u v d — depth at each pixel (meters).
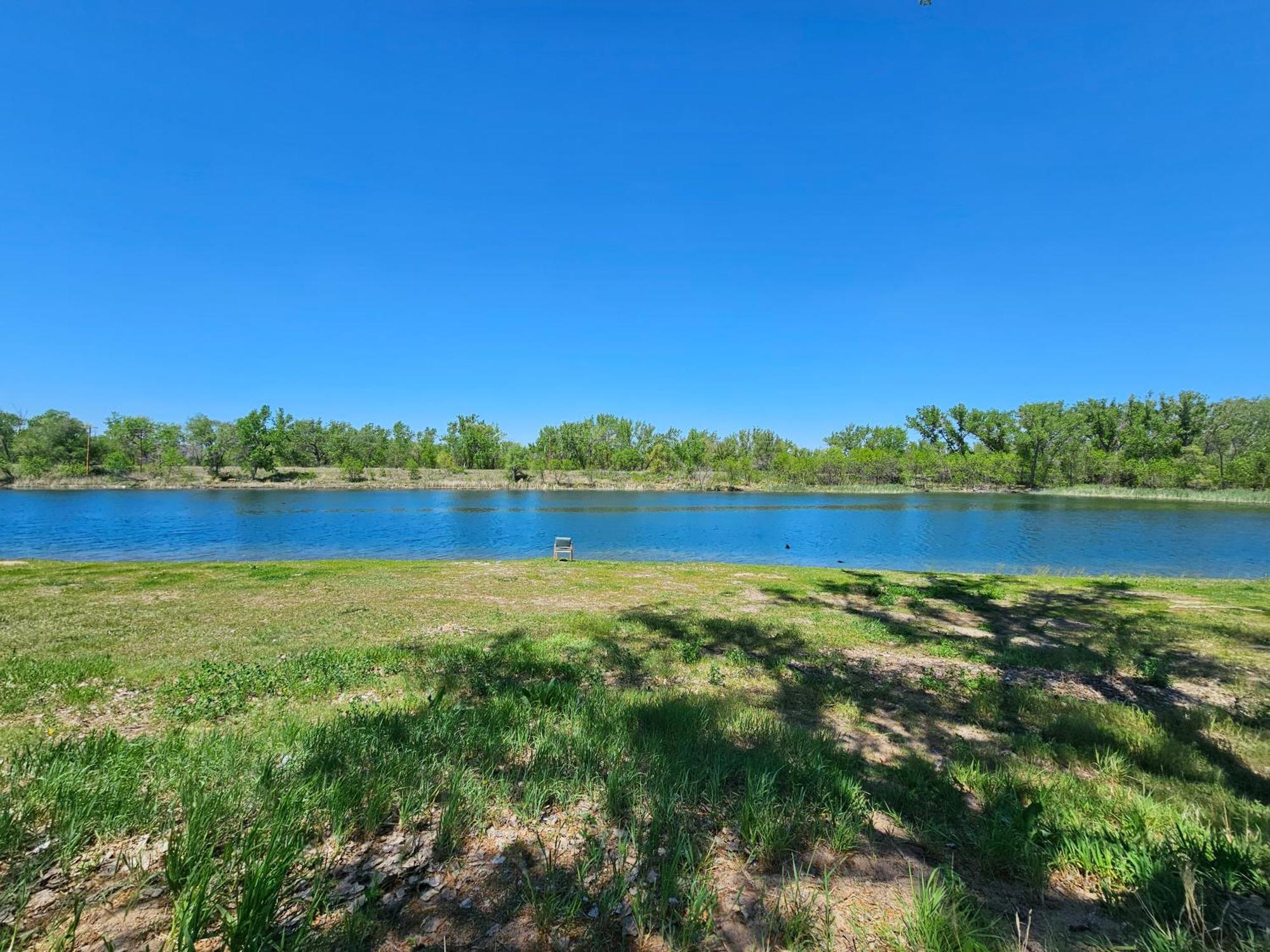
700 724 5.00
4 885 2.51
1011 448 83.81
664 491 73.31
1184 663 8.05
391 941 2.33
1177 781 4.27
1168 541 29.67
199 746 3.95
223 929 2.26
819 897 2.72
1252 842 3.21
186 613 10.52
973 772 4.32
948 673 7.45
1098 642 9.30
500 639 8.68
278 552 24.78
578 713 5.04
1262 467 66.38
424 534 31.58
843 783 3.77
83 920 2.34
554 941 2.37
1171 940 2.34
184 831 2.90
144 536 29.94
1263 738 5.30
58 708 5.48
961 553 25.59
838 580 16.06
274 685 6.19
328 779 3.42
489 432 95.75
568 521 39.53
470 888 2.69
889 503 55.69
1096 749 4.88
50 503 50.31
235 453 73.56
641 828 3.22
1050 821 3.45
